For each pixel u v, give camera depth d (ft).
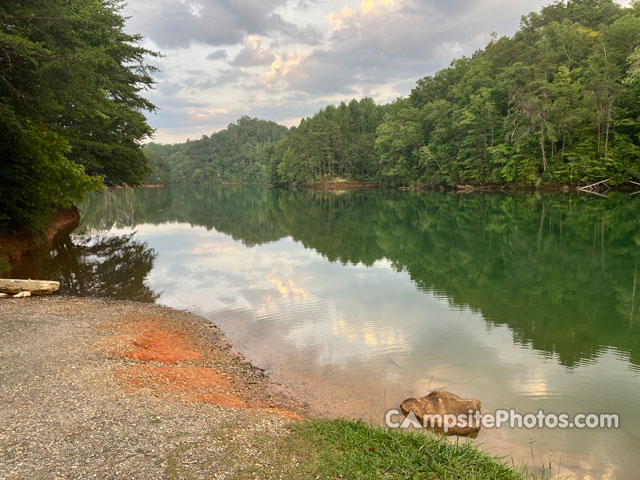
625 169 197.06
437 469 16.97
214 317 47.01
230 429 19.90
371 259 82.07
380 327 42.96
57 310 44.45
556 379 30.68
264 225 146.82
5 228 73.31
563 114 215.10
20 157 62.34
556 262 74.59
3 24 60.54
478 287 59.26
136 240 110.93
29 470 15.66
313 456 17.38
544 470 19.89
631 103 202.59
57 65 62.64
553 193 213.46
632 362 33.81
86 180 68.54
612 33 225.76
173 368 30.91
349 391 29.04
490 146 259.39
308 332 41.75
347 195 304.91
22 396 22.85
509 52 292.81
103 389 24.38
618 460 20.80
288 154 447.01
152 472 15.76
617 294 54.75
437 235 109.70
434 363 33.76
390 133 352.49
